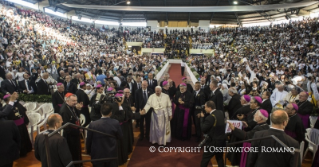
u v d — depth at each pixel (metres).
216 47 28.67
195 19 36.50
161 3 31.39
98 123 3.21
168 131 5.24
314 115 5.77
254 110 4.02
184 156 4.70
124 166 4.28
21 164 4.33
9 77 7.20
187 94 5.36
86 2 29.59
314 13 28.17
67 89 7.31
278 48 21.69
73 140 3.88
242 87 7.32
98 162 3.16
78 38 26.89
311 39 20.02
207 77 10.41
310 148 4.45
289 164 2.40
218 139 3.59
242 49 25.56
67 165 2.55
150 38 31.84
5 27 15.88
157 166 4.30
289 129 3.76
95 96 5.34
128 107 4.52
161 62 20.53
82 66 13.38
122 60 16.84
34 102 6.70
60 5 28.33
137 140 5.51
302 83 8.44
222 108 5.08
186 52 29.62
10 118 4.30
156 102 5.04
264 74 10.16
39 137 2.85
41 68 11.55
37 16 23.28
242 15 34.19
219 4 30.88
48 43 19.11
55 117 2.87
